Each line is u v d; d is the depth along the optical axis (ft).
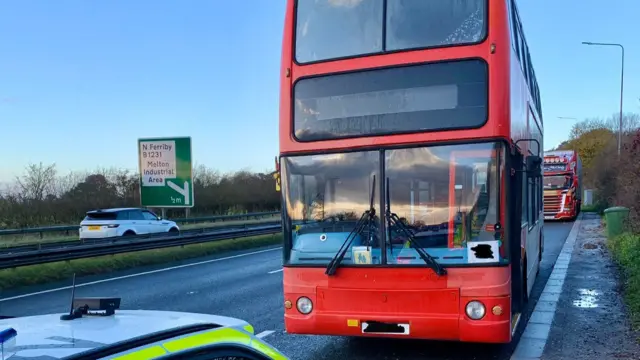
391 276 18.29
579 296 30.73
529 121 30.14
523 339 22.31
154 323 7.39
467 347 22.02
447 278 17.76
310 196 19.74
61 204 88.74
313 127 20.03
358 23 20.12
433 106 18.72
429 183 18.47
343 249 18.95
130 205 99.40
